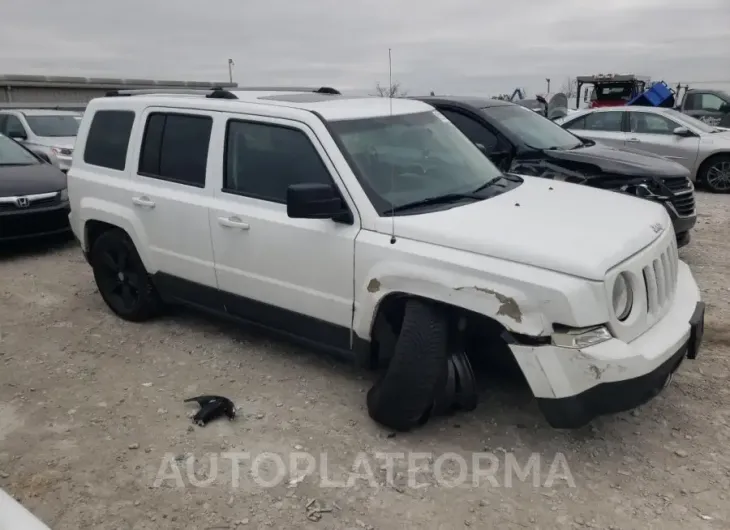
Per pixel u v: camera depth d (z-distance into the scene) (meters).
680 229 7.05
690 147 12.16
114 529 3.11
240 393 4.39
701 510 3.13
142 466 3.59
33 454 3.73
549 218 3.77
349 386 4.45
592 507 3.19
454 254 3.51
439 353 3.58
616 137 12.86
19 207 7.94
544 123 8.18
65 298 6.44
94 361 4.95
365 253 3.82
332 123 4.20
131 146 5.28
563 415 3.27
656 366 3.29
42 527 1.96
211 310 5.00
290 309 4.35
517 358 3.33
